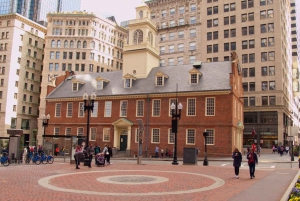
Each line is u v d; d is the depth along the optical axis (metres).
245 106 76.12
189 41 89.31
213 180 19.30
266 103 75.06
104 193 14.20
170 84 50.38
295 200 11.40
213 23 86.25
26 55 96.06
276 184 17.41
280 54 75.94
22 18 94.94
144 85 52.84
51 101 60.03
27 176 20.03
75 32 98.81
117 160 41.06
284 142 74.19
